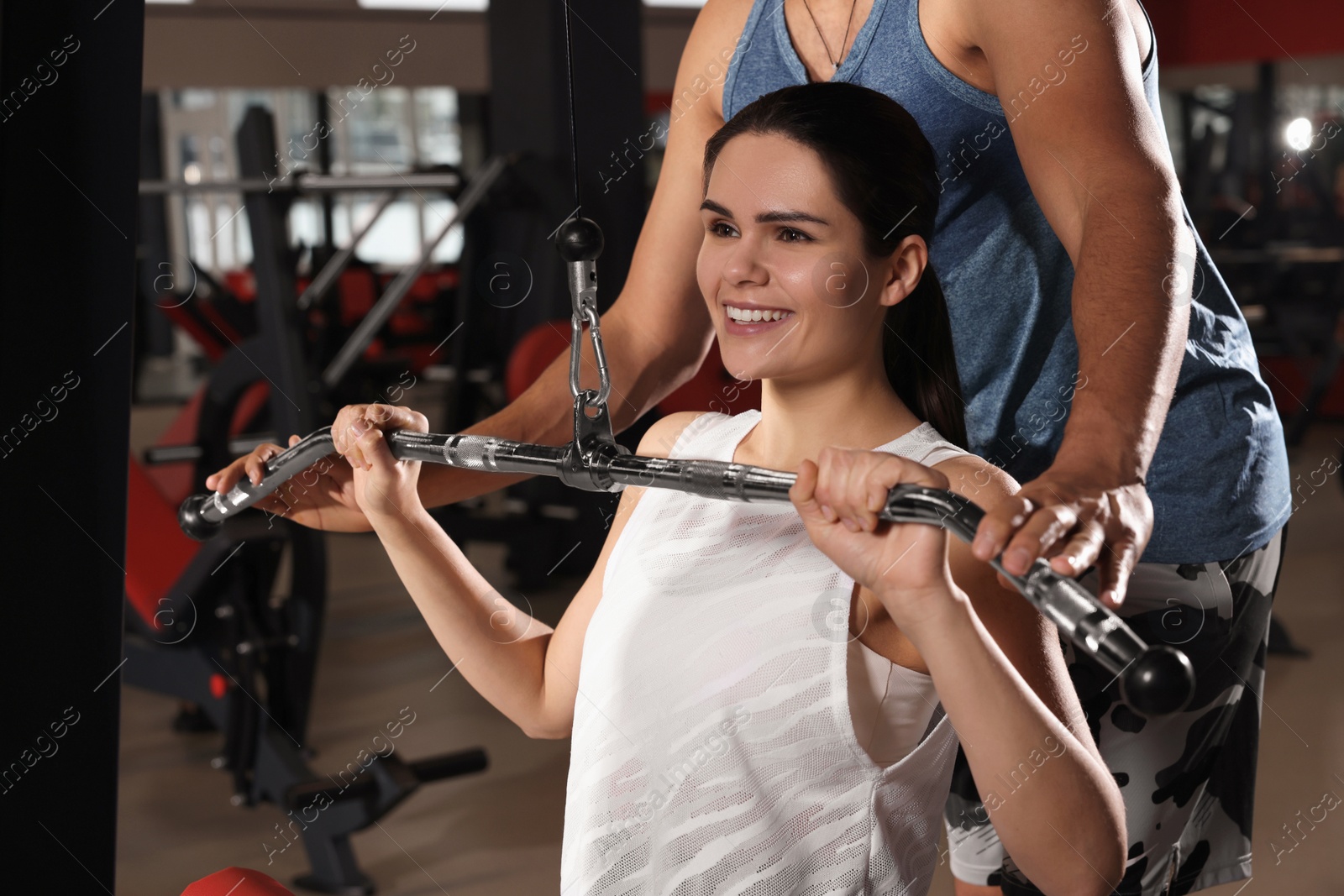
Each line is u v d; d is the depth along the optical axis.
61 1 1.05
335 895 2.40
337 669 3.74
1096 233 0.96
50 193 1.07
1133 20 1.09
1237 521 1.23
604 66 4.57
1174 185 1.00
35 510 1.09
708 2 1.34
